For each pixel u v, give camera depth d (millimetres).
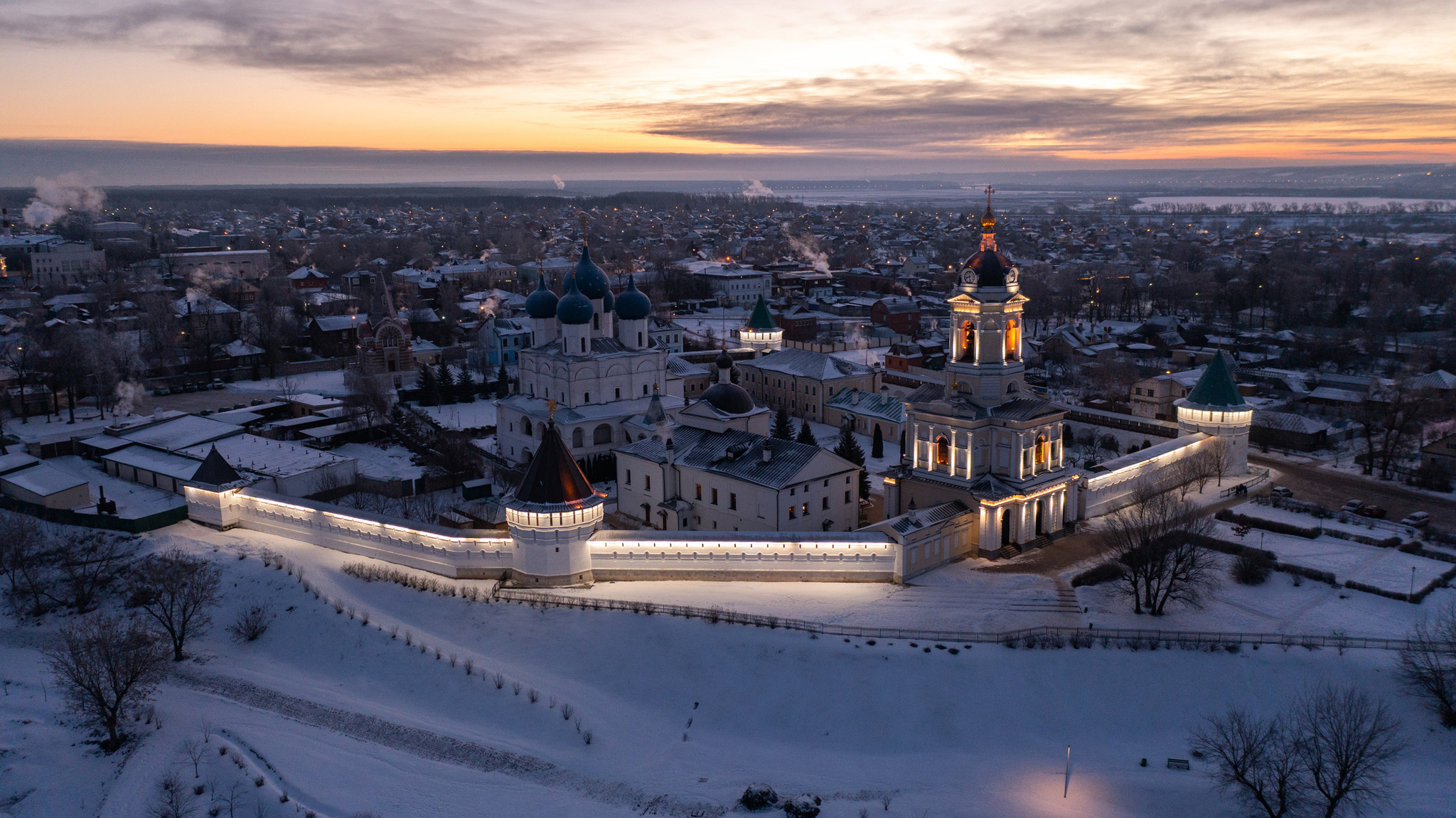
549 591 86062
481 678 73625
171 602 79938
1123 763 63656
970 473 92750
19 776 64625
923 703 69062
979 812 58094
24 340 170000
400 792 61812
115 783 64000
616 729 68125
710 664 73312
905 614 79875
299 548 99938
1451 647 69562
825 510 98562
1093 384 166750
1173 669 71312
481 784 62375
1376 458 123875
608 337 132000
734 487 97688
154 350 184375
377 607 85875
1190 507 94188
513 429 129375
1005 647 74000
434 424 143500
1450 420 135125
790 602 82375
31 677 78250
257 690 75062
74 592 90312
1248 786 56938
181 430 135250
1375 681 69125
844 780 62094
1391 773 61094
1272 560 88562
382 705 72375
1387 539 93562
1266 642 74062
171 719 70938
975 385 94500
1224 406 117125
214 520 106812
